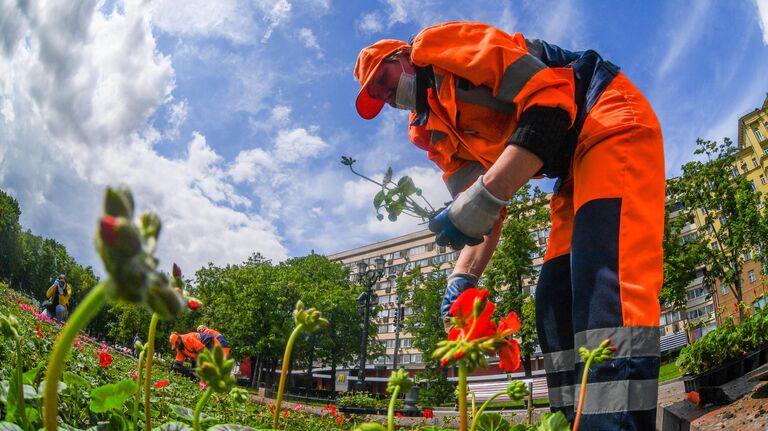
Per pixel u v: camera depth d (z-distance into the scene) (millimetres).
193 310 778
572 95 1608
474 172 2100
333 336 38875
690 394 3582
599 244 1454
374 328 40312
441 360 825
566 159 1726
